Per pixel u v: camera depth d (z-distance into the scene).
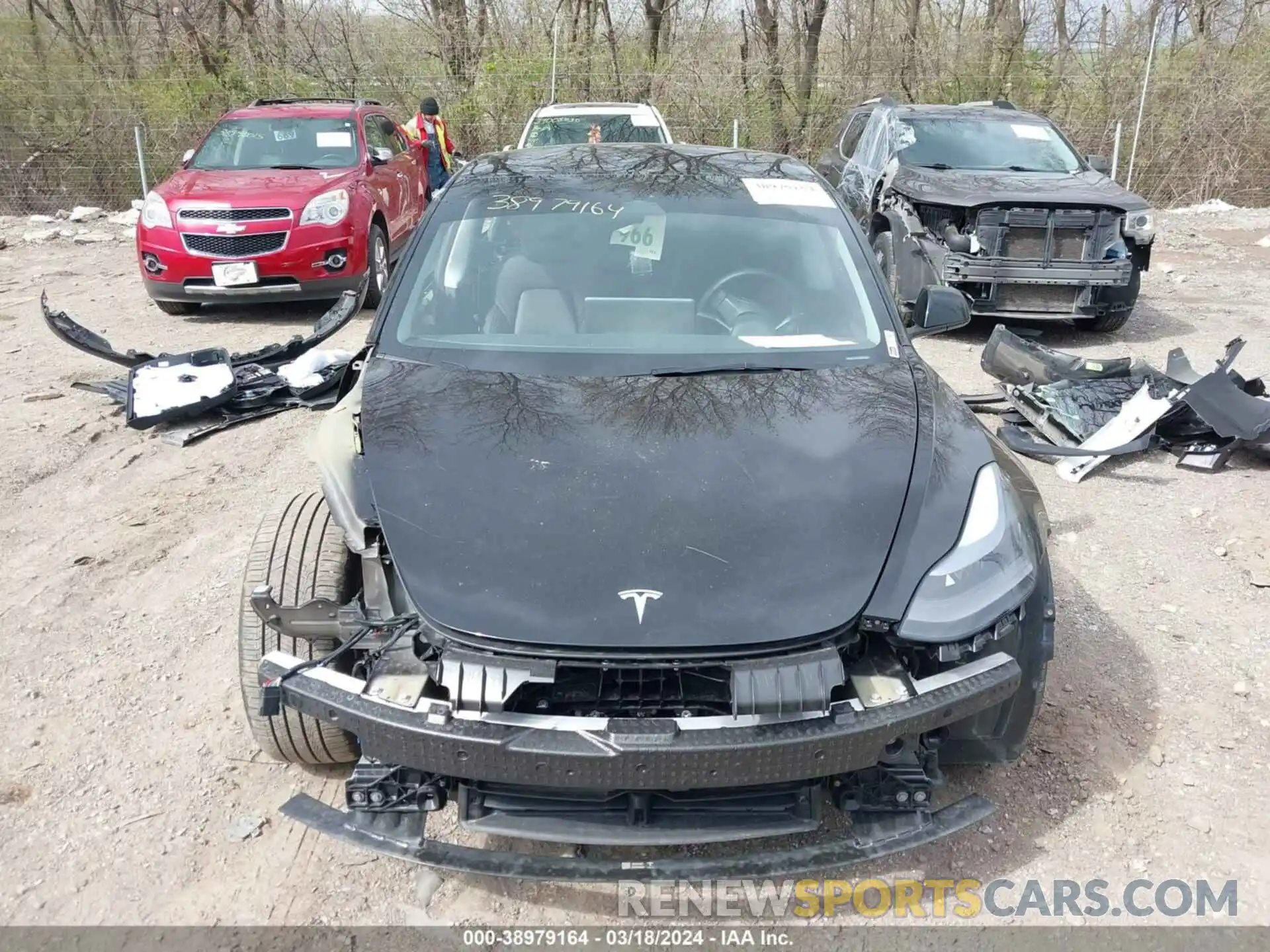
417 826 2.49
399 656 2.41
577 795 2.41
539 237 3.75
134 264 11.69
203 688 3.60
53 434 6.04
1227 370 6.00
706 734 2.23
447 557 2.45
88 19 17.80
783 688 2.27
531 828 2.40
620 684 2.33
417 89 17.38
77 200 16.05
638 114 12.45
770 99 17.27
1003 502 2.74
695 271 3.64
